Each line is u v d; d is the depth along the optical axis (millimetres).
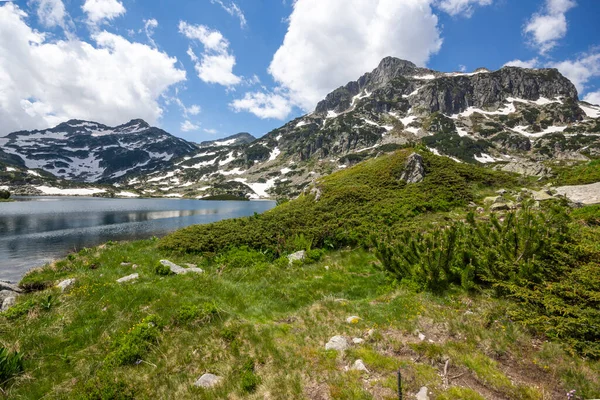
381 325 8016
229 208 122000
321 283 12516
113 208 107375
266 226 23750
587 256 8000
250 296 11594
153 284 12758
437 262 9938
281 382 5992
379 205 25562
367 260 15492
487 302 8570
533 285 8070
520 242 9188
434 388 5402
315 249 18266
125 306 10492
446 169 33188
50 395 6516
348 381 5805
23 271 25812
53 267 17891
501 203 21609
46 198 170875
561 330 6301
